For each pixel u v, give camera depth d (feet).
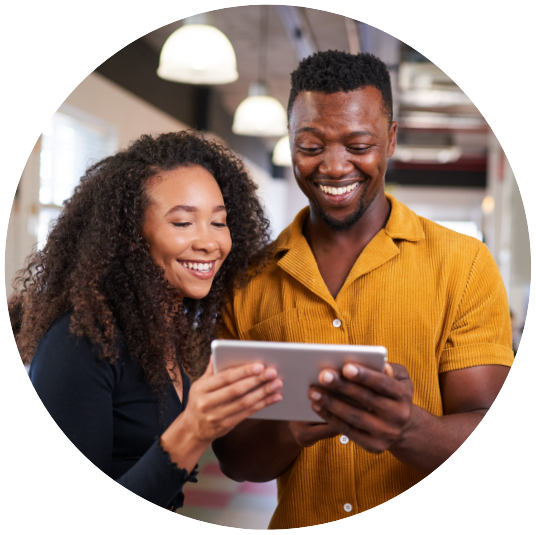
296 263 4.90
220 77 13.03
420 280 4.70
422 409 3.95
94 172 4.95
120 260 4.44
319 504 4.68
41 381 3.96
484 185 41.98
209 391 3.51
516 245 19.57
